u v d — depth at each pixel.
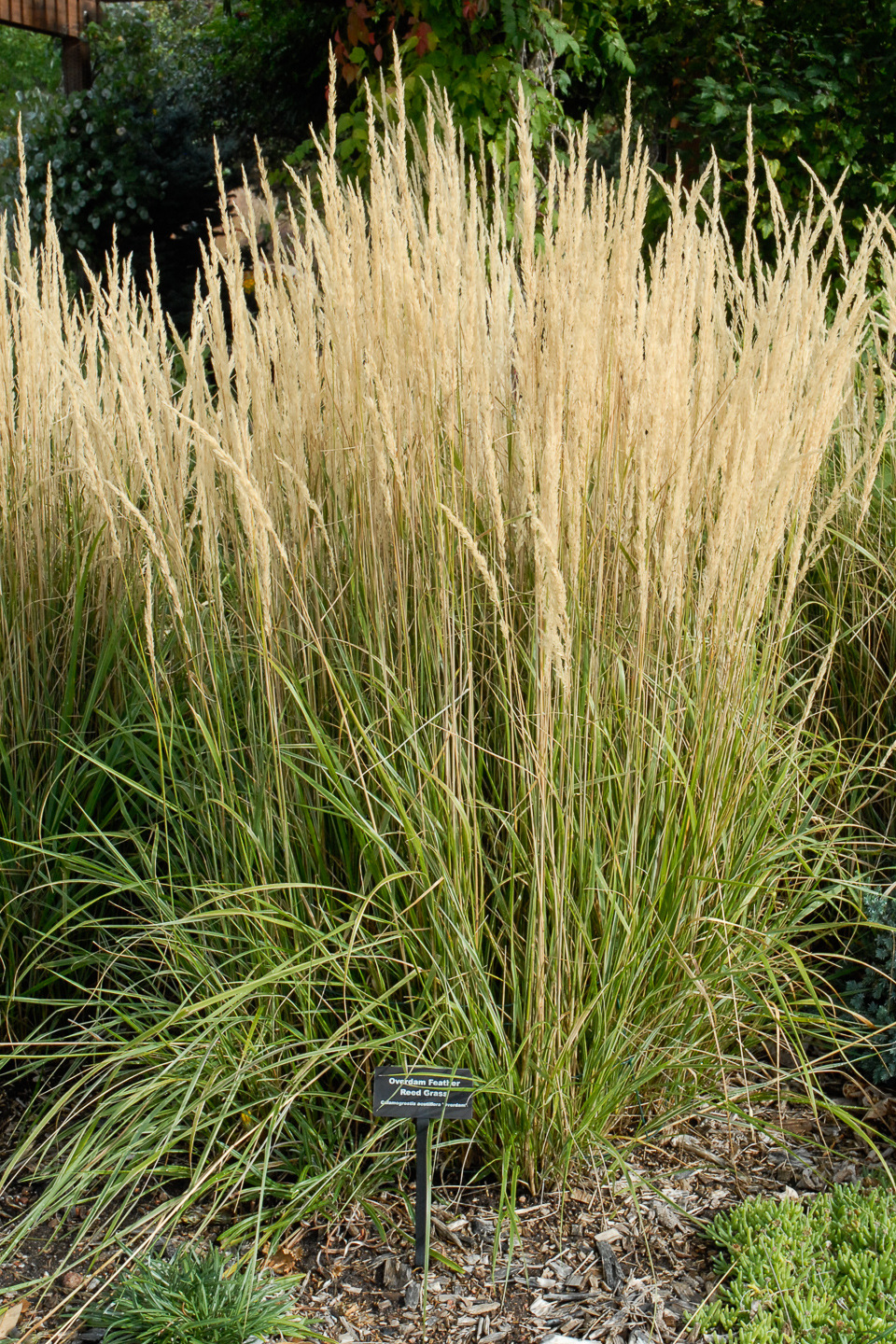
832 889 2.67
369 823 2.26
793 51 6.64
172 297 9.51
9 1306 2.00
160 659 2.74
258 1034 2.32
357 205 2.40
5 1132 2.49
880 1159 2.28
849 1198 2.16
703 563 2.69
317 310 2.86
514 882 2.31
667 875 2.31
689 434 2.33
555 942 2.15
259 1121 2.33
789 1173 2.34
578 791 2.24
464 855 2.20
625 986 2.24
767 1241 2.03
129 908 2.76
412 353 2.29
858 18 6.54
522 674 2.35
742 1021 2.64
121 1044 2.31
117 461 2.77
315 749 2.42
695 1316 1.91
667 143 7.14
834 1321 1.86
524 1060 2.23
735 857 2.52
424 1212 2.06
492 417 2.34
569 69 7.05
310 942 2.38
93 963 2.70
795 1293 1.91
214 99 9.60
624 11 7.05
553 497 1.99
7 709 2.78
